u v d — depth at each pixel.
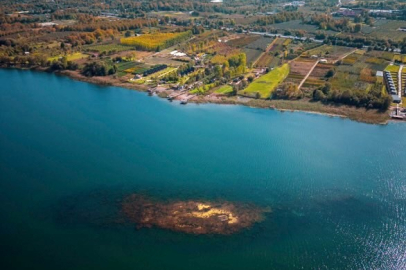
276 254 95.25
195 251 96.06
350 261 93.12
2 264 91.62
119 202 112.75
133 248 96.81
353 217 107.00
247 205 111.75
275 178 123.56
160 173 126.44
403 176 123.75
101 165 130.88
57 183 121.12
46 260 93.12
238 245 97.75
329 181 121.88
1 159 133.88
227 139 147.00
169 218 106.56
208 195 115.81
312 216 107.50
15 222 104.75
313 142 144.00
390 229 102.62
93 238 99.75
